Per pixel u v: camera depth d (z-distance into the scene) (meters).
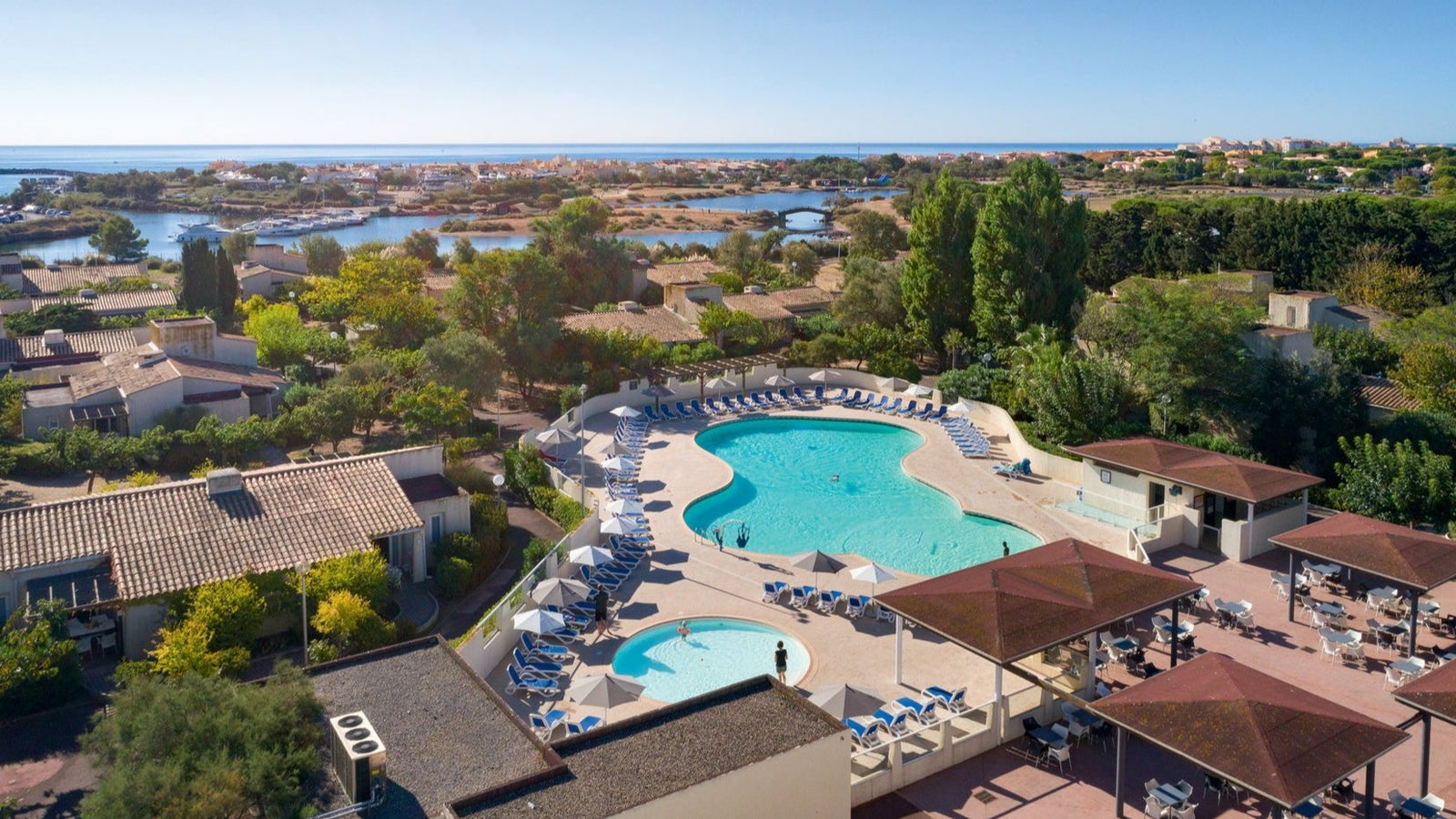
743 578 36.88
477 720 21.70
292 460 50.59
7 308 82.75
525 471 46.47
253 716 19.86
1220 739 20.23
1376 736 20.52
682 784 18.81
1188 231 95.56
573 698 24.92
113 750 19.67
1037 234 63.44
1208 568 36.59
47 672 27.30
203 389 55.59
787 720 21.53
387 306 71.69
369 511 35.97
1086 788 23.56
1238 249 92.50
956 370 62.00
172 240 183.88
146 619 31.14
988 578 27.83
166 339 60.22
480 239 189.62
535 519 43.91
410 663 24.31
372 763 18.48
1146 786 22.23
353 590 32.19
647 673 29.92
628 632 32.28
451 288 67.88
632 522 38.59
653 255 133.50
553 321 65.81
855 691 24.27
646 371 66.94
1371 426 50.22
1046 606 26.41
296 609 32.38
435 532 38.97
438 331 72.81
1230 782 19.55
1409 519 38.75
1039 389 51.81
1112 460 40.53
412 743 20.70
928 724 25.02
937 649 31.03
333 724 19.42
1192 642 30.33
